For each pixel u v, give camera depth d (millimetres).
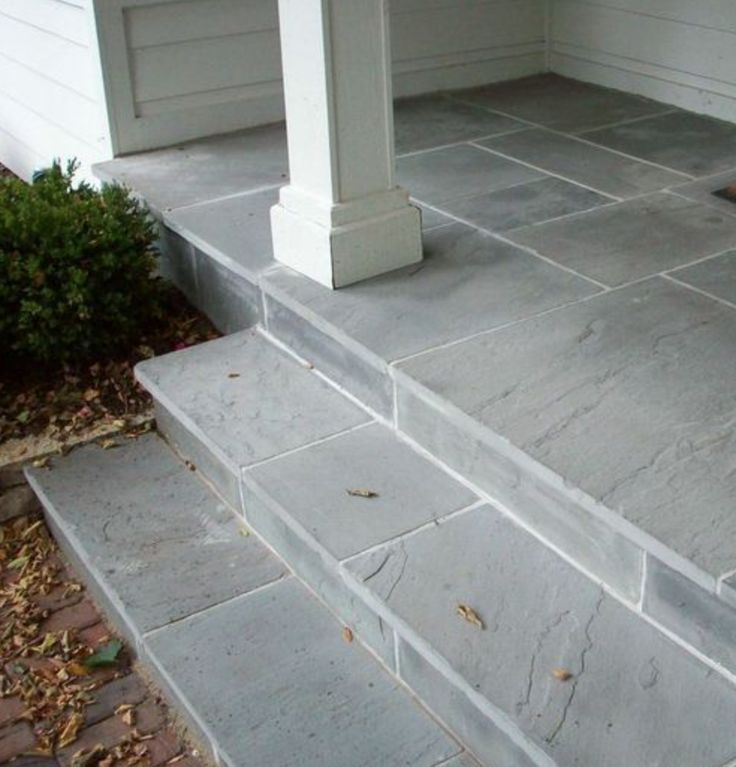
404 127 4387
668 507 2041
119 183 3898
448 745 2148
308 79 2854
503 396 2445
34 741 2426
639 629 2062
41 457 3148
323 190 2969
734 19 4129
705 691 1912
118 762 2361
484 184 3732
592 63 4883
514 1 4895
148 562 2734
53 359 3451
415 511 2445
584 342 2658
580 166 3871
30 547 3092
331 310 2898
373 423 2799
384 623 2266
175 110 4238
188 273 3637
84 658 2650
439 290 2979
